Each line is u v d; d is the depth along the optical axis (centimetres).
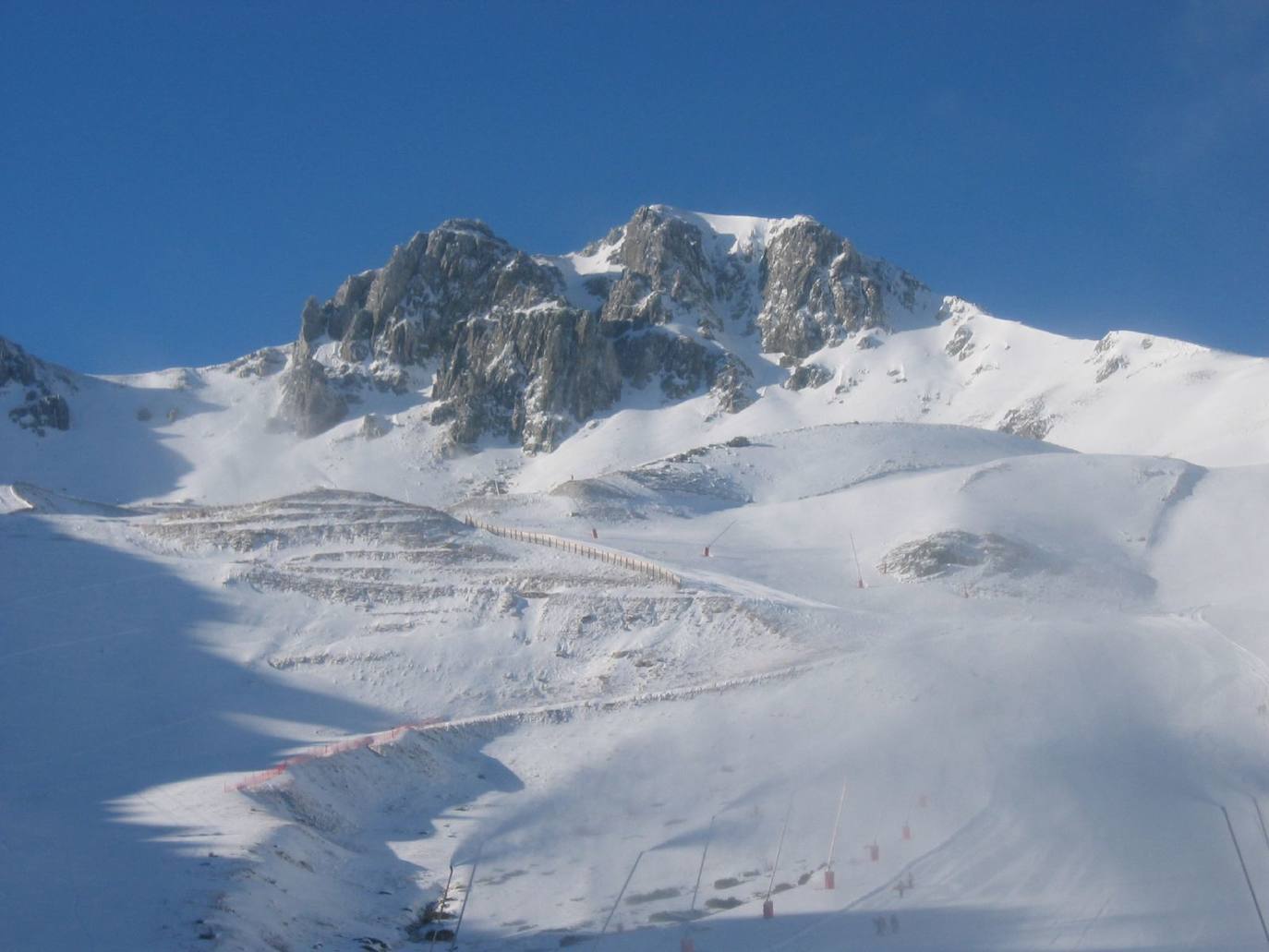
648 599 7981
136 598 8294
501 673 7388
